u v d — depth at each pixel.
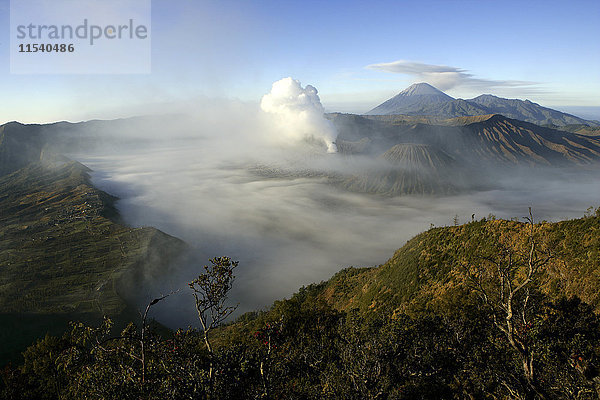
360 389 12.81
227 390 9.91
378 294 43.62
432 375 14.78
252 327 36.56
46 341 30.31
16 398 24.27
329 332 26.31
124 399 9.61
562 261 26.14
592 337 15.96
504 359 15.01
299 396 13.23
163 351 11.55
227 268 10.86
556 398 11.80
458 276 34.81
